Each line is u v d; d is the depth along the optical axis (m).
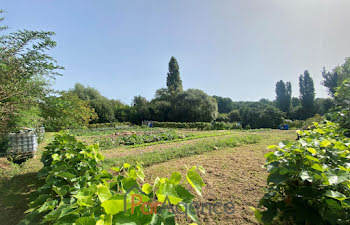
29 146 6.06
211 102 29.59
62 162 2.81
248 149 7.18
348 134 3.01
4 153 5.43
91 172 2.59
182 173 4.59
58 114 4.31
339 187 1.43
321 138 2.20
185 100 30.02
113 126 25.55
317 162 1.58
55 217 1.13
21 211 3.07
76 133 16.80
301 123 22.47
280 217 1.71
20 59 3.41
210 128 21.48
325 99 25.86
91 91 31.97
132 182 1.17
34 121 4.33
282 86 33.66
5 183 4.12
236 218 2.60
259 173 4.35
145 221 0.91
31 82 3.84
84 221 0.88
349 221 1.29
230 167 4.91
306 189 1.46
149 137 11.81
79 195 1.12
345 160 1.76
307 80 30.23
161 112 31.30
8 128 4.06
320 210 1.38
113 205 0.86
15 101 3.75
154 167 5.18
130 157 6.02
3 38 3.25
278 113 24.44
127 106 35.19
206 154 6.53
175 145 9.07
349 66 4.81
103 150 8.81
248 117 26.36
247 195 3.26
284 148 1.76
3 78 3.33
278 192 1.75
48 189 2.29
